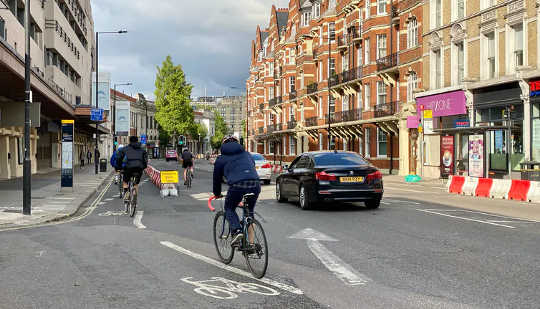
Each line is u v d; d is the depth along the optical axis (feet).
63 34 156.76
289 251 25.43
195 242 28.81
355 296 17.33
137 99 334.65
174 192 63.16
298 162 48.49
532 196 53.47
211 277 20.35
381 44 123.85
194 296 17.57
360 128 132.57
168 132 270.67
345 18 145.79
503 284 18.65
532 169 67.77
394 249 25.70
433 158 100.22
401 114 108.78
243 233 21.12
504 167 79.36
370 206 45.73
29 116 42.50
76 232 33.30
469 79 87.15
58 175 114.11
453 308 15.85
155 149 336.29
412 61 108.27
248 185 20.92
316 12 170.81
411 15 109.19
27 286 19.25
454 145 93.40
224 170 21.47
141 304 16.70
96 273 21.24
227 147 21.48
